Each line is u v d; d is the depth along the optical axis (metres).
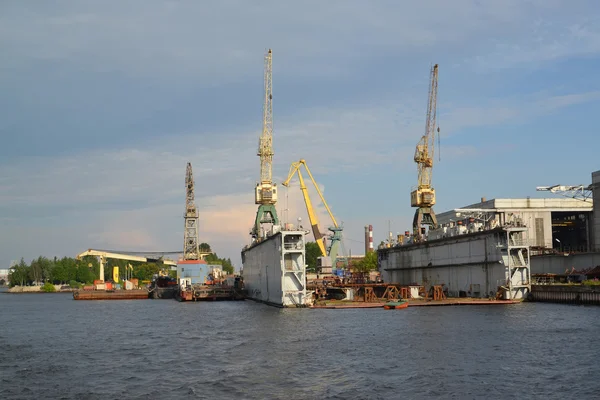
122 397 48.38
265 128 188.50
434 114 184.12
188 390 49.81
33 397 49.28
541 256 154.75
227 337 83.00
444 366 56.41
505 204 192.25
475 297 138.62
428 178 182.88
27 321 126.56
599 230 154.00
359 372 54.81
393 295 149.88
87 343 83.25
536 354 61.56
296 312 119.38
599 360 57.75
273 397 46.75
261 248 159.88
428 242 161.25
